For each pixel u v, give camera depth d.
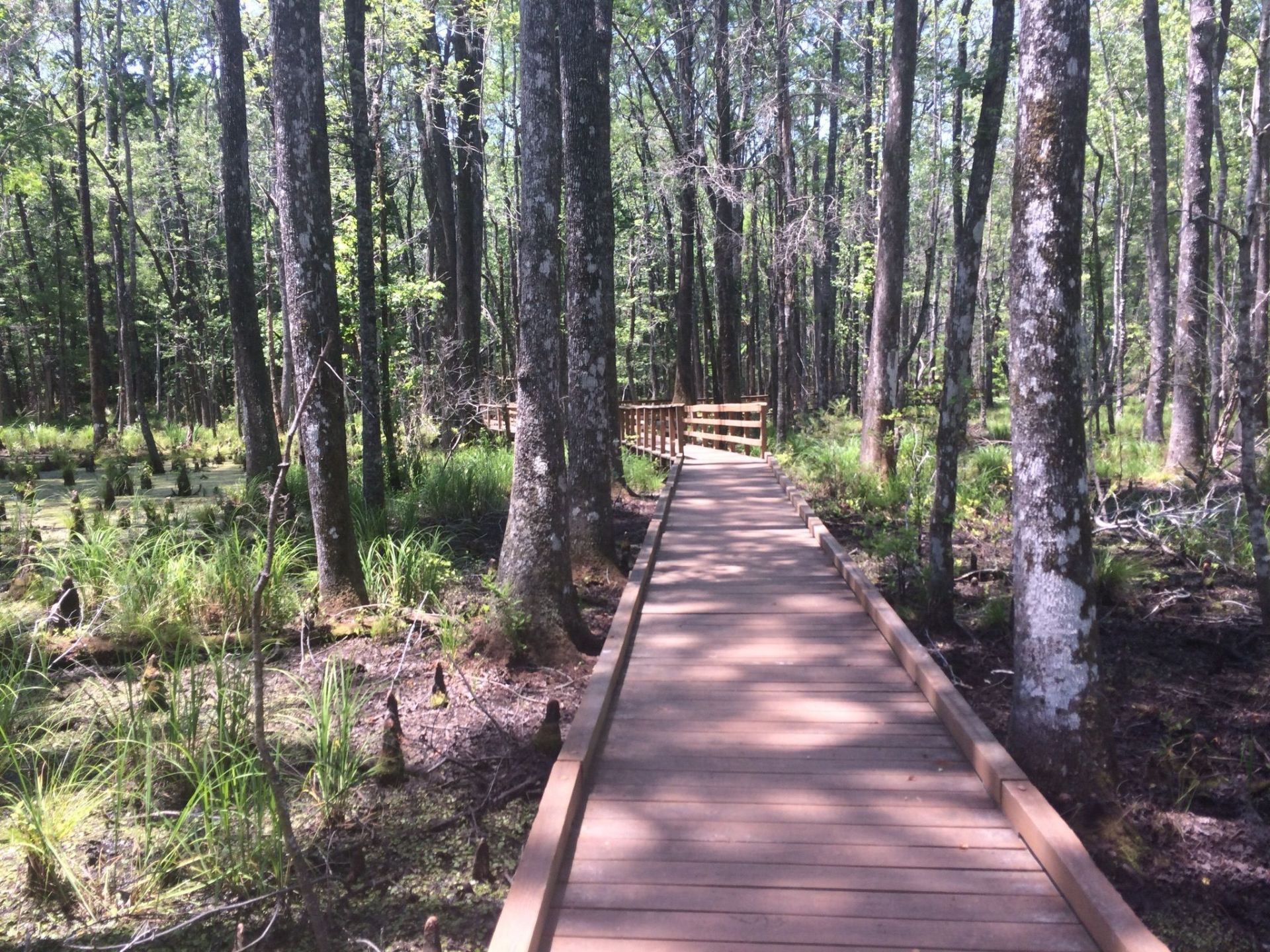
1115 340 16.92
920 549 8.13
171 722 4.56
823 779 4.21
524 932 2.91
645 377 42.47
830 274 28.39
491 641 6.16
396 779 4.58
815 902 3.25
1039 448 4.09
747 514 11.33
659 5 18.38
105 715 4.93
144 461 17.97
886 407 13.35
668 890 3.34
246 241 12.02
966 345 6.58
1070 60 3.86
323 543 7.00
